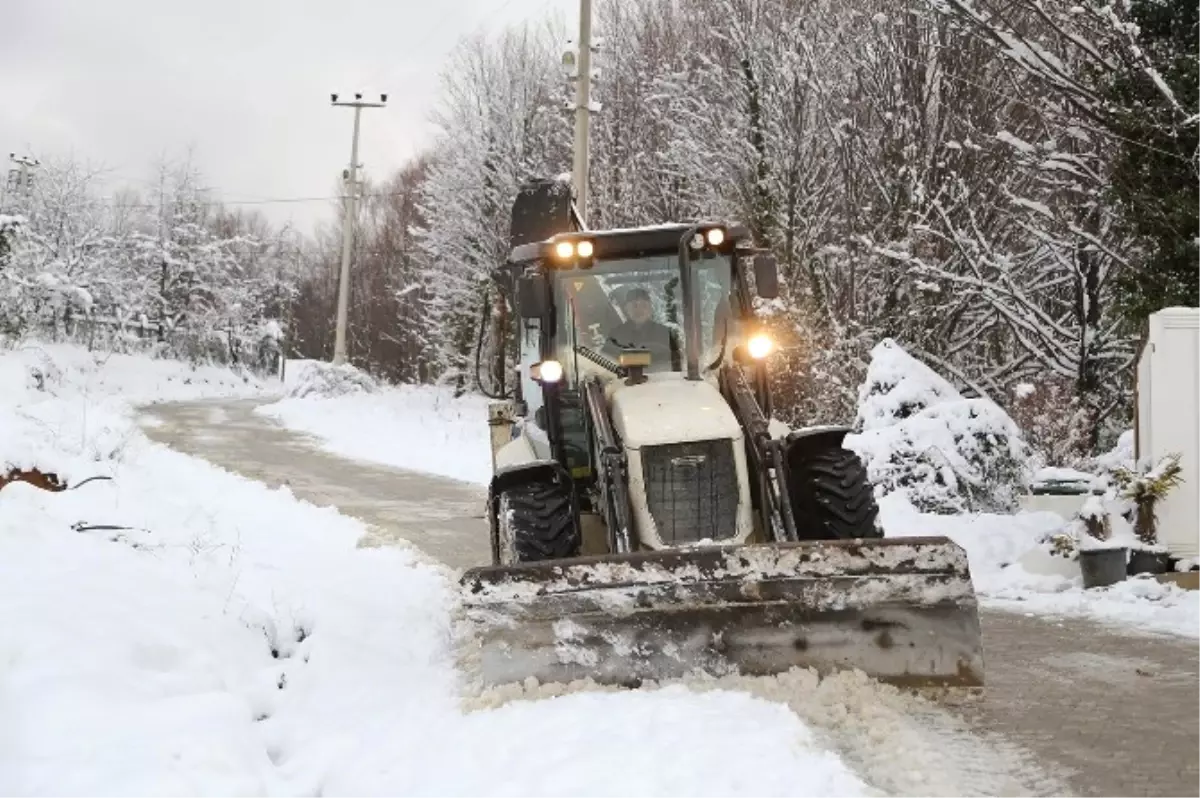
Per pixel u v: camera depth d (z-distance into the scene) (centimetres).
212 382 5156
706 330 745
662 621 573
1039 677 635
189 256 5853
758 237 1981
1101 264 1548
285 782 491
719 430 646
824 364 1816
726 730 488
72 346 4609
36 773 434
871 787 438
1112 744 516
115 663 545
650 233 743
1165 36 1222
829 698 549
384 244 5478
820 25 1995
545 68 3428
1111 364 1620
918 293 1784
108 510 980
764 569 572
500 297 841
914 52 1809
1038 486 1099
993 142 1702
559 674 574
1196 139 1145
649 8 2845
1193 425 921
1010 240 1795
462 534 1228
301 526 1243
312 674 628
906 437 1277
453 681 620
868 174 1864
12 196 4909
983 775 474
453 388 3872
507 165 3375
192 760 455
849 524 671
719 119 2156
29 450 1080
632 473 642
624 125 2836
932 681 574
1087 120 1366
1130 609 805
